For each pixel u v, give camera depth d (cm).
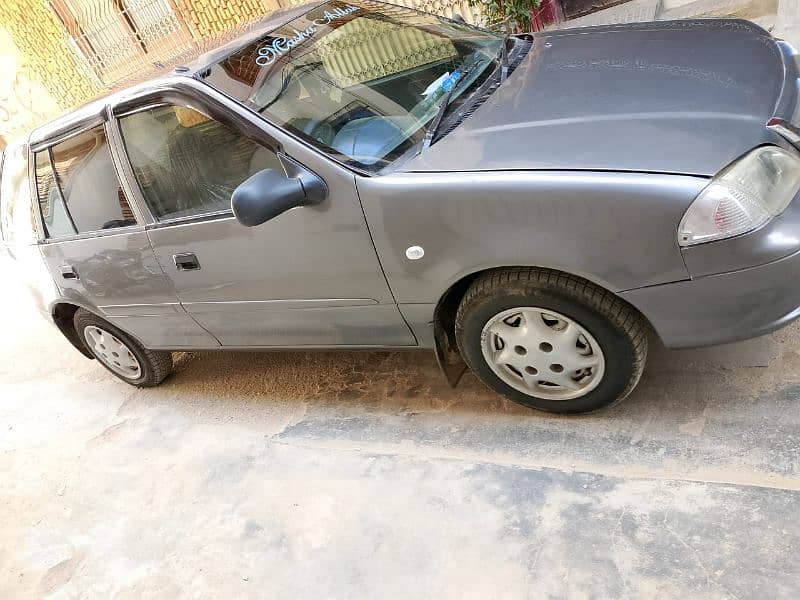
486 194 211
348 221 241
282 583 244
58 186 339
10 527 332
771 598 181
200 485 312
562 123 223
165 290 323
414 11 333
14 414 446
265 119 252
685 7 557
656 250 197
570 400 252
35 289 396
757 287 196
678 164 195
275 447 318
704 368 260
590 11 634
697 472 223
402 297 252
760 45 249
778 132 203
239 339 330
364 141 247
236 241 275
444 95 266
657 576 197
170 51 936
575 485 235
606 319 219
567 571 208
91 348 418
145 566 276
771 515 201
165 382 418
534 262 215
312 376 361
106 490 334
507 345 247
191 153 273
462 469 261
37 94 1111
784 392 238
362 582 232
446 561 227
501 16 564
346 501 268
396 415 305
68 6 982
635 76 239
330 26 298
